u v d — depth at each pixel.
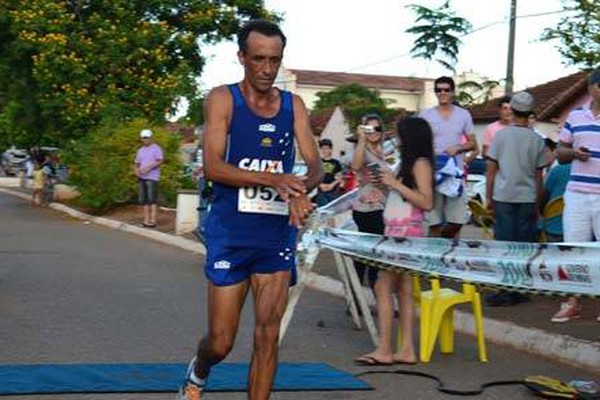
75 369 7.09
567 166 9.79
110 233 20.59
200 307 10.38
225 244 5.00
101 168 25.23
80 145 26.27
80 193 26.72
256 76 4.92
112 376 6.88
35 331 8.71
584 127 8.48
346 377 7.09
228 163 4.96
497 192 9.71
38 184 31.89
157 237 19.38
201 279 12.92
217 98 4.98
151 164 20.77
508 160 9.62
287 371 7.26
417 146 7.59
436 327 7.87
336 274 12.76
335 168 14.12
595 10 15.46
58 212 28.34
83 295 11.04
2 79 31.20
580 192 8.53
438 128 10.12
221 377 6.91
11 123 32.84
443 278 7.40
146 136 20.80
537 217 9.83
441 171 9.95
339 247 7.96
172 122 31.27
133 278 12.79
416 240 7.42
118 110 27.19
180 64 28.62
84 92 27.75
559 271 6.64
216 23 29.73
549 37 15.86
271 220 5.03
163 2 28.88
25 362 7.36
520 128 9.66
